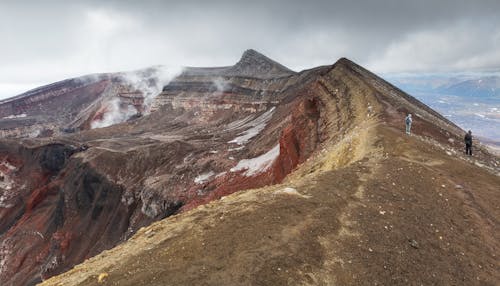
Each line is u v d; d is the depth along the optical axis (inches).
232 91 5620.1
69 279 477.1
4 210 4052.7
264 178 2391.7
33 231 3511.3
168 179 3006.9
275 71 5787.4
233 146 3496.6
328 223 519.5
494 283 456.1
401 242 504.1
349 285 406.9
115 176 3449.8
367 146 992.2
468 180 776.9
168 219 620.1
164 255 454.0
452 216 607.2
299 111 2181.3
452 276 455.8
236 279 390.0
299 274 407.5
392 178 721.0
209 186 2719.0
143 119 6427.2
